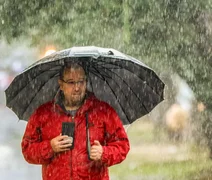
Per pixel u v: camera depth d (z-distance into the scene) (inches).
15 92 470.6
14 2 956.6
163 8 940.6
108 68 471.2
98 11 922.7
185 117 1496.1
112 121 463.5
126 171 1205.7
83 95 457.7
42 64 437.4
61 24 948.0
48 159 455.5
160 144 1558.8
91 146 456.1
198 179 1088.8
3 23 967.6
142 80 471.8
